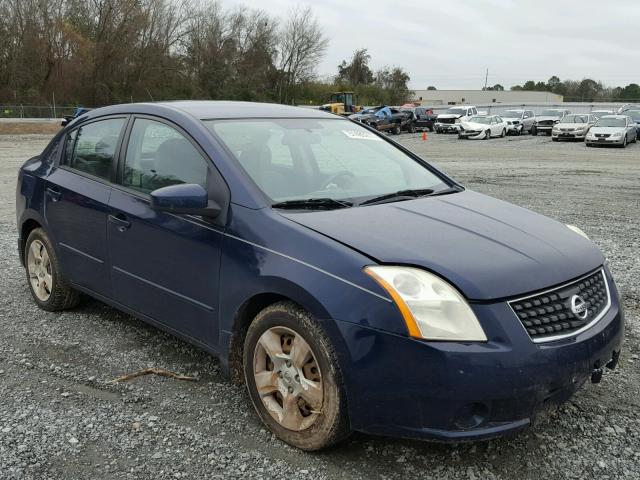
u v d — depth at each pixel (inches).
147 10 2321.6
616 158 871.1
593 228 348.2
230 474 112.4
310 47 2987.2
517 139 1414.9
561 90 4805.6
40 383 147.4
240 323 130.3
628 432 128.7
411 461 117.3
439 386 102.0
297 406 120.0
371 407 108.3
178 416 132.8
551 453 120.6
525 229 132.5
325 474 112.8
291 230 121.4
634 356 167.3
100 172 171.8
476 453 120.2
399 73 3882.9
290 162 149.1
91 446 120.7
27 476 110.9
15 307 200.5
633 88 4475.9
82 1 2225.6
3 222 339.3
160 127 156.6
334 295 110.4
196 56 2559.1
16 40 2064.5
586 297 119.7
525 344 104.8
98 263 168.2
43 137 1186.6
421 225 126.3
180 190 129.3
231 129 149.9
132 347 168.7
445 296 105.6
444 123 1663.4
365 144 173.2
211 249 133.2
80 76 2156.7
